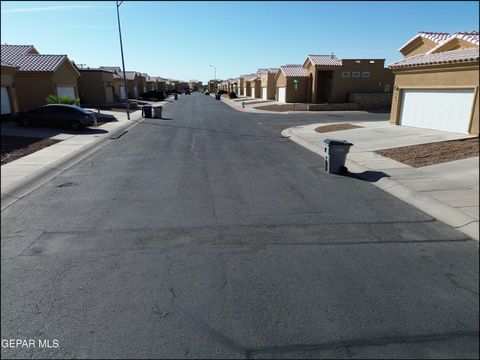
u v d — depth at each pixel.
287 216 7.46
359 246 6.04
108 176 10.84
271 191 9.33
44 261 5.42
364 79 42.44
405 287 4.77
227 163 12.83
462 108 16.97
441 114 18.33
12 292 4.57
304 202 8.41
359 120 28.09
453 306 4.35
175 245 6.01
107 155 14.29
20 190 9.23
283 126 24.73
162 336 3.79
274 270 5.20
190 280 4.90
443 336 3.82
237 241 6.20
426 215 7.57
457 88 17.06
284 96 47.25
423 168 11.36
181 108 44.50
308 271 5.18
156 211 7.71
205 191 9.27
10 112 23.92
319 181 10.41
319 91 45.03
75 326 3.93
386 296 4.55
